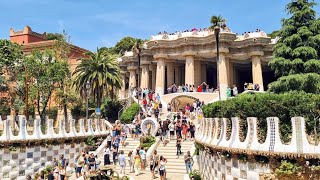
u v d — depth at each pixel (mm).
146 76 61250
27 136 29562
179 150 29234
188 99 49000
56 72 46000
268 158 15938
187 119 37719
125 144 33531
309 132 17391
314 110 17562
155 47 56250
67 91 49312
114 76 49625
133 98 52312
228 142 18109
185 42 54406
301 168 15195
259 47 53906
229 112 20656
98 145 35875
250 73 68875
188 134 33500
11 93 43938
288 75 28844
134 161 28062
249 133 16875
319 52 29109
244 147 16766
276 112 18281
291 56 29297
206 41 53844
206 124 23203
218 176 19609
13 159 28375
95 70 48781
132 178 25312
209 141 21094
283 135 17734
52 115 51344
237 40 54750
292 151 15242
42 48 63750
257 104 18859
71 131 33906
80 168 28078
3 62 41938
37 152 30281
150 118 35031
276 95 18703
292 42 29125
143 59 61250
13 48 43844
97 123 38094
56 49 54062
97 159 30203
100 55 49719
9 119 29750
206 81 62812
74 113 52594
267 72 66438
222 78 52219
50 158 31344
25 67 40344
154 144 31328
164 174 24328
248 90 49188
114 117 53719
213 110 23562
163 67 56438
